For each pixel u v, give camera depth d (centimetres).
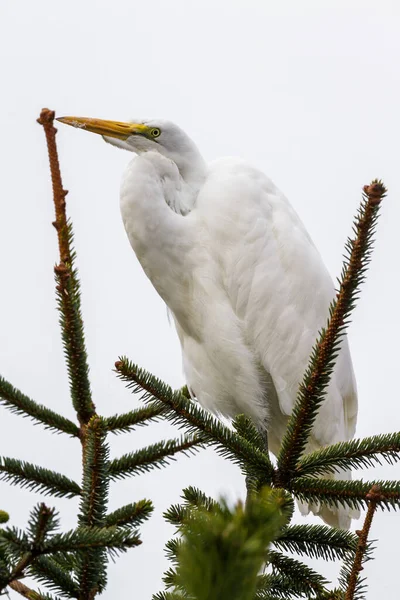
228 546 173
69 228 552
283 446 533
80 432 571
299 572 557
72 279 555
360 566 445
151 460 571
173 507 507
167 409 551
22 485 518
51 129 535
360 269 469
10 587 456
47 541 370
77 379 558
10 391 565
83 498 451
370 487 523
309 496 540
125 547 378
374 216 449
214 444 550
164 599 485
